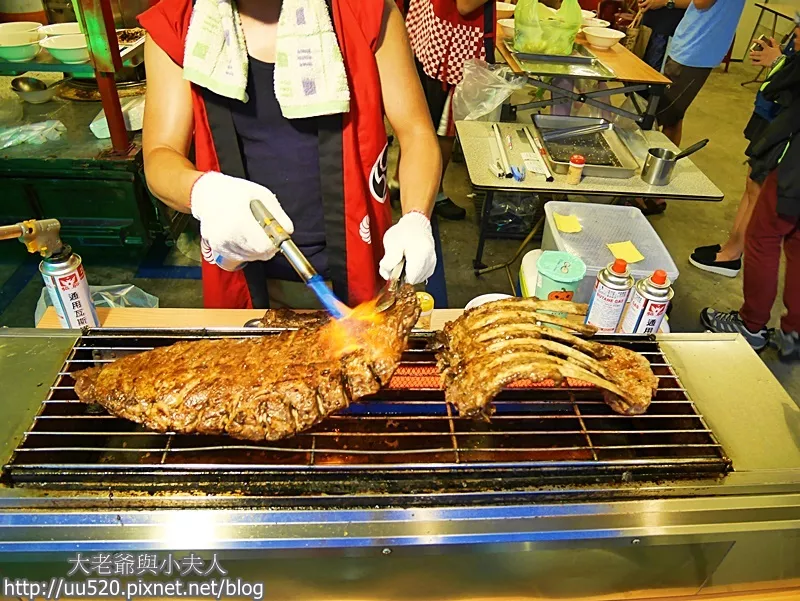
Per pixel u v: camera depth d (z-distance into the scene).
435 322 1.89
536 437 1.35
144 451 1.19
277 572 1.20
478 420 1.36
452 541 1.12
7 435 1.23
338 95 1.60
